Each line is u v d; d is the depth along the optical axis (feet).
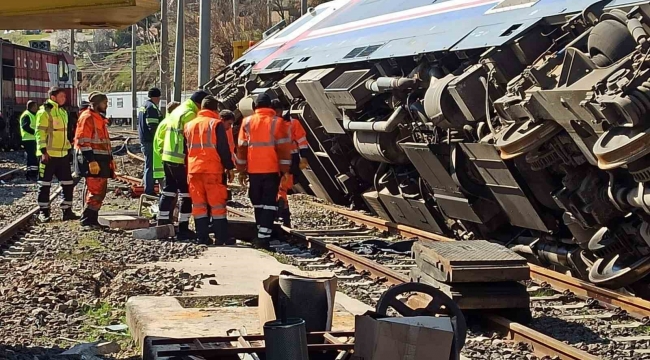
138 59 314.76
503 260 32.94
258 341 24.16
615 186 37.70
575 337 31.63
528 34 44.19
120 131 214.48
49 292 36.58
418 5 60.70
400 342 20.27
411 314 23.54
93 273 41.32
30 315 33.04
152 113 70.95
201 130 50.93
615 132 34.88
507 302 32.96
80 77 183.11
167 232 54.19
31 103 97.09
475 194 49.39
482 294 32.86
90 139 57.88
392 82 53.67
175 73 122.11
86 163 57.82
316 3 206.90
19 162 125.59
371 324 20.54
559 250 44.42
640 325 33.06
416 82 52.47
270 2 225.56
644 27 35.81
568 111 37.17
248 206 72.69
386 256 48.65
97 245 50.62
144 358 26.37
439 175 51.29
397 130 56.34
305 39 80.69
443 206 53.11
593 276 39.14
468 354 29.37
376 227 59.21
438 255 33.71
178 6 122.11
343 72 63.82
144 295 36.45
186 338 23.66
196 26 256.11
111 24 27.40
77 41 350.64
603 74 35.73
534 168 41.68
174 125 53.57
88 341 30.09
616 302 35.53
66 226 58.85
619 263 39.14
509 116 41.78
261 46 94.17
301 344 20.48
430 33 54.39
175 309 32.17
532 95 39.22
